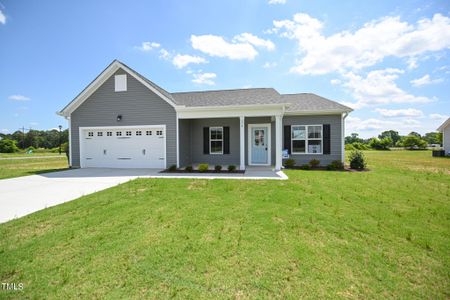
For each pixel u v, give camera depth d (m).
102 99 11.75
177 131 11.09
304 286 2.31
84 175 9.45
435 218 4.21
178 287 2.29
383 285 2.34
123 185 7.02
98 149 11.97
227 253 2.93
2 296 2.20
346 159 17.05
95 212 4.54
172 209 4.68
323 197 5.50
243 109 10.31
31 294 2.23
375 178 8.11
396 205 4.96
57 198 5.82
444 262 2.78
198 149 13.09
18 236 3.50
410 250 3.06
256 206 4.84
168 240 3.30
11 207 5.07
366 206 4.87
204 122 12.98
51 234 3.55
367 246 3.15
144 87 11.35
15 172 10.48
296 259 2.80
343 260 2.79
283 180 7.62
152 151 11.46
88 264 2.72
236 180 7.67
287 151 11.73
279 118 10.13
